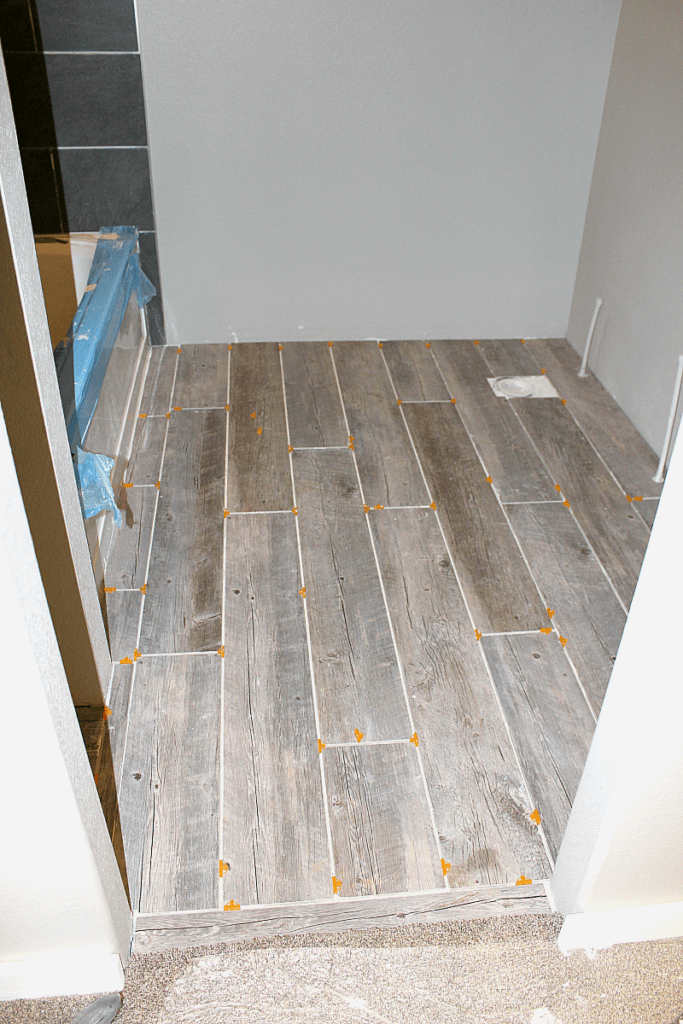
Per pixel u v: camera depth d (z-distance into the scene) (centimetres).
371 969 136
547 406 317
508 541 242
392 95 310
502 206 338
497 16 297
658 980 136
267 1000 132
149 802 164
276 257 342
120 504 254
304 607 216
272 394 320
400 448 287
